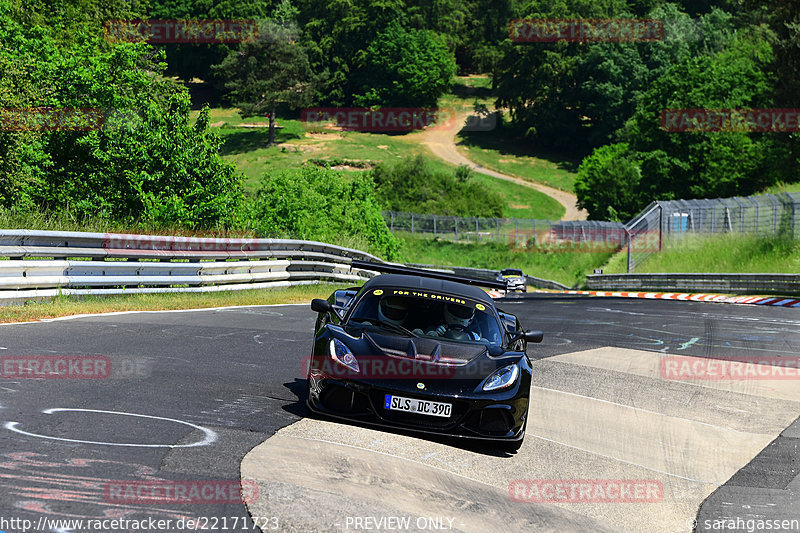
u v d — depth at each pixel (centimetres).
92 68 6938
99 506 1184
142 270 4284
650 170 19262
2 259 3366
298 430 1769
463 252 18212
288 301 5172
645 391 2816
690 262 10588
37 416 1628
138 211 6531
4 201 5703
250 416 1842
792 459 2098
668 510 1625
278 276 5806
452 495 1502
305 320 4031
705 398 2778
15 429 1517
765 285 7644
